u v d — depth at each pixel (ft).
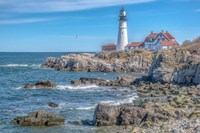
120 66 387.55
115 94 188.96
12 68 416.05
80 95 184.03
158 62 253.03
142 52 412.16
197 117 108.99
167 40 473.67
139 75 340.59
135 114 108.27
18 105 148.15
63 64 405.59
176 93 179.83
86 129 104.73
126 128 102.89
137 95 183.11
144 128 98.12
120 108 111.34
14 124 111.04
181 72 225.35
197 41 301.02
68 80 279.08
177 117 110.52
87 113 129.59
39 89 207.41
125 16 499.10
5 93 188.34
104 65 384.68
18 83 249.96
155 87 207.51
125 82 236.02
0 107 142.31
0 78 284.61
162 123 102.53
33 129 105.50
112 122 109.09
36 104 151.12
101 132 100.37
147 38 493.77
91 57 412.36
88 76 323.16
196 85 207.21
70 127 107.55
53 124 110.73
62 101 161.27
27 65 480.23
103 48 586.86
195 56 245.04
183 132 88.33
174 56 252.21
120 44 504.84
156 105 117.50
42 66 442.09
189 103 137.28
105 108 110.73
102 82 236.22
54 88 212.64
